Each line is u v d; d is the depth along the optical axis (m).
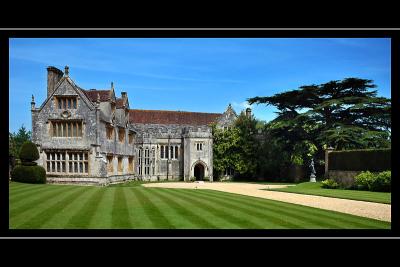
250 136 50.78
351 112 41.53
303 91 43.34
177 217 12.95
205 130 49.91
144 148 49.34
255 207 16.12
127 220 12.25
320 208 16.42
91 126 33.84
